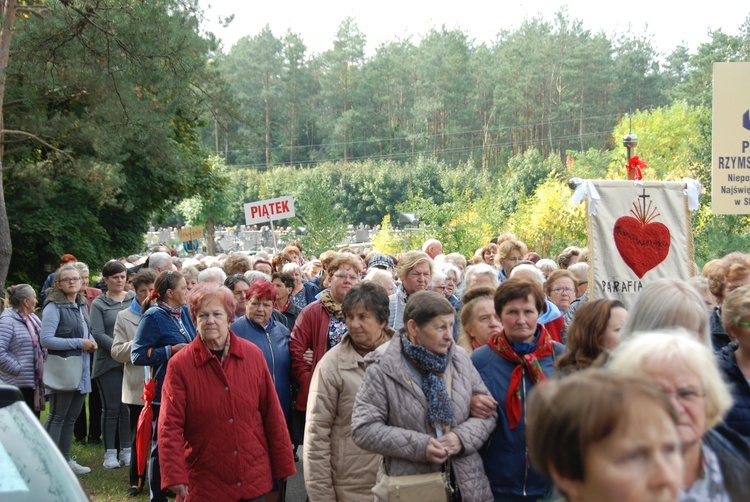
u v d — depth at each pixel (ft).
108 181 65.57
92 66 63.72
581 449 5.81
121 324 25.57
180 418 16.11
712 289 19.94
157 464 21.18
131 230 84.02
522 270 23.39
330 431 16.14
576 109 304.09
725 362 12.82
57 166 69.15
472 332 17.62
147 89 68.03
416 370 13.89
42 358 27.55
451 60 331.36
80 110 73.20
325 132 359.66
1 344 26.73
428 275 23.22
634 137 27.02
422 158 278.26
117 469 27.76
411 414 13.55
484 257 38.50
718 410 8.93
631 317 11.81
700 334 11.38
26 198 68.13
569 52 308.60
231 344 16.66
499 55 334.03
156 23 64.23
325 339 21.17
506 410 13.96
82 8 61.57
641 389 5.90
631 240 24.85
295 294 33.47
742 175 26.86
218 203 157.17
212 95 80.23
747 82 26.68
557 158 236.63
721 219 63.05
